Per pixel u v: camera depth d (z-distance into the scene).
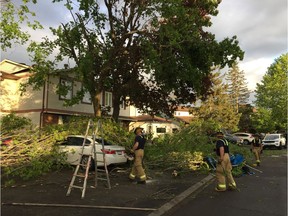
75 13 19.55
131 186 10.32
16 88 27.58
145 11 18.69
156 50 18.19
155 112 26.23
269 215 7.32
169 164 13.66
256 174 14.23
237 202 8.60
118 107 22.84
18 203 7.68
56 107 26.61
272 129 47.91
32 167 10.55
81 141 14.07
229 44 19.22
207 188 10.71
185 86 24.17
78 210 7.24
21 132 10.80
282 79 46.31
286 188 10.69
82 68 17.58
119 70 20.89
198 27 20.11
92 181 11.01
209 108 44.91
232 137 37.78
